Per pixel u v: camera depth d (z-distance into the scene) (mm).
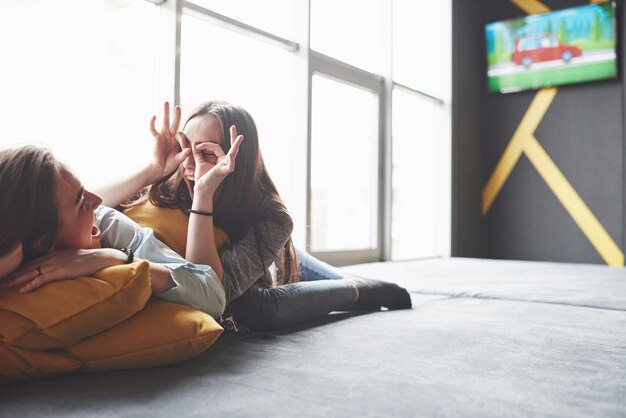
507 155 5594
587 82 5172
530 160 5473
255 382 1093
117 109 2619
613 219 5074
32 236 1090
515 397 1024
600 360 1323
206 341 1210
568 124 5281
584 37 5078
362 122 4422
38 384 1070
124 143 2648
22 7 2191
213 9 3088
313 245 3838
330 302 1825
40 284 1066
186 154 1526
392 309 2102
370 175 4480
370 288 2008
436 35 5266
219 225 1600
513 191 5562
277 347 1408
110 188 1532
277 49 3621
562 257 5312
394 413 924
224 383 1085
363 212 4473
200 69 3041
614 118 5062
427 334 1599
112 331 1146
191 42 3008
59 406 943
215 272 1411
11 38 2162
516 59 5422
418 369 1209
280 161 3705
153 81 2842
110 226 1369
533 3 5441
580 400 1014
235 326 1581
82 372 1145
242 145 1562
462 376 1161
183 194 1566
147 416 899
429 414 923
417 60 5004
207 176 1421
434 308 2127
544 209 5402
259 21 3416
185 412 919
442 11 5238
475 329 1688
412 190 5102
